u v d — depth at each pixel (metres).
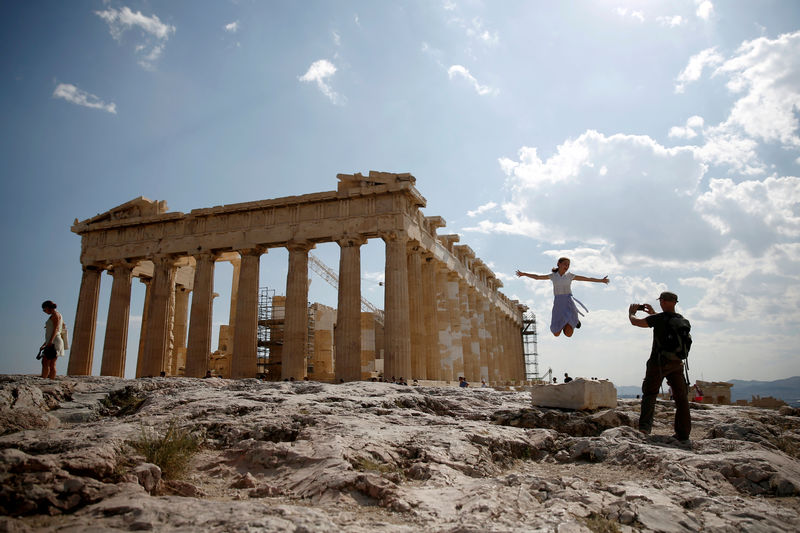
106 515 6.01
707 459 9.53
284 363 41.09
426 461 9.62
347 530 5.93
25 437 8.73
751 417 15.34
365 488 7.81
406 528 6.17
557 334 12.66
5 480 6.21
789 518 7.00
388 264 40.19
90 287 49.88
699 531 6.57
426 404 16.70
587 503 7.41
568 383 15.09
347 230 41.75
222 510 6.18
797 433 14.21
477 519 6.50
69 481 6.52
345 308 40.31
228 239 45.31
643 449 10.30
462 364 51.16
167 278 47.62
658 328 11.96
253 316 43.62
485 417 14.92
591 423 13.66
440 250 49.50
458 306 52.91
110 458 7.58
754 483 8.77
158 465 8.68
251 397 16.17
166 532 5.49
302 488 8.15
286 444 10.19
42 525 5.71
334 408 14.57
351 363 39.28
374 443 10.23
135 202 49.56
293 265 43.16
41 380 17.73
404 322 39.06
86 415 15.76
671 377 11.97
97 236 50.53
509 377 75.19
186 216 46.84
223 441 11.48
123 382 19.42
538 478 8.47
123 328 48.81
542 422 13.80
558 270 12.98
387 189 41.12
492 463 10.30
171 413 13.70
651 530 6.51
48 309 19.14
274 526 5.62
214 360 60.59
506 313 74.69
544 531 6.11
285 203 43.69
